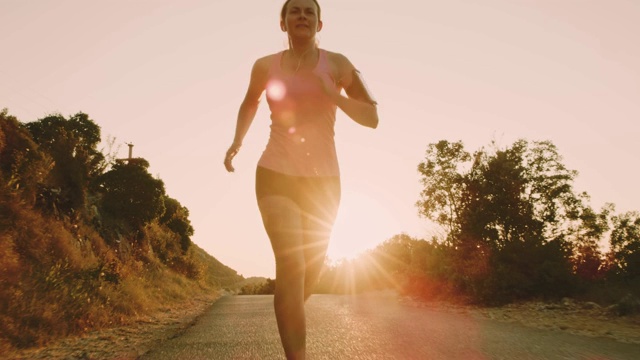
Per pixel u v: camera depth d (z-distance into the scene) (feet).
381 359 16.43
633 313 33.65
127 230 82.99
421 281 57.16
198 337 23.66
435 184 98.78
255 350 18.90
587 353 17.29
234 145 10.48
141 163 93.15
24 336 23.59
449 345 19.19
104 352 21.15
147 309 43.09
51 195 51.24
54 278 31.42
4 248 31.01
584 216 73.87
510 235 60.13
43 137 67.67
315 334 23.04
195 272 117.50
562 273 44.91
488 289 45.52
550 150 77.41
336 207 9.58
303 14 9.29
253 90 10.14
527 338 21.18
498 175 63.31
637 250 52.90
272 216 8.85
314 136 9.25
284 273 8.64
